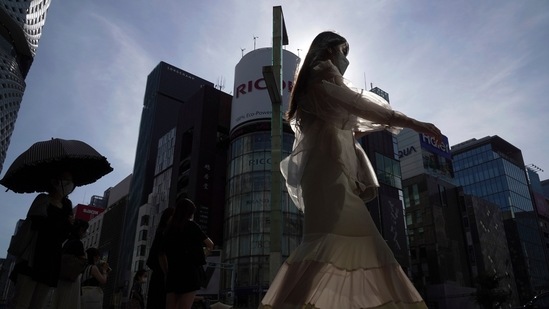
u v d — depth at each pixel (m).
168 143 74.12
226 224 49.31
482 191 100.69
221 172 57.84
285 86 48.44
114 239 86.56
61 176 4.28
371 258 1.28
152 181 82.19
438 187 74.62
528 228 95.75
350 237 1.31
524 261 86.56
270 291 1.32
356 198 1.41
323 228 1.33
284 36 10.23
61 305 4.80
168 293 4.10
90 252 6.61
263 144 51.34
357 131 1.76
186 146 63.72
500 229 81.25
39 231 3.87
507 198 95.44
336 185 1.40
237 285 42.91
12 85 40.97
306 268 1.26
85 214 110.69
